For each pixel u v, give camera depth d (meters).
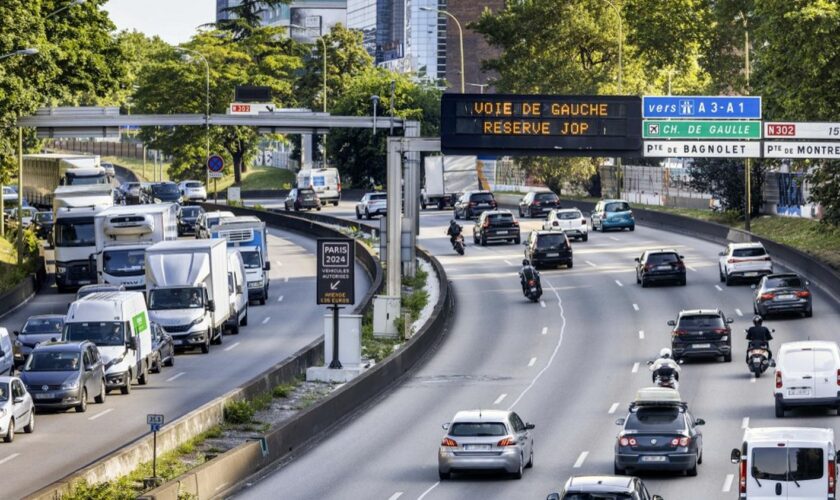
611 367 102.19
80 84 171.00
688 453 64.50
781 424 77.75
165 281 114.75
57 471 66.81
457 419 66.88
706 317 102.12
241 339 120.94
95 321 94.94
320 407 80.94
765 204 193.50
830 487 53.75
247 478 67.25
